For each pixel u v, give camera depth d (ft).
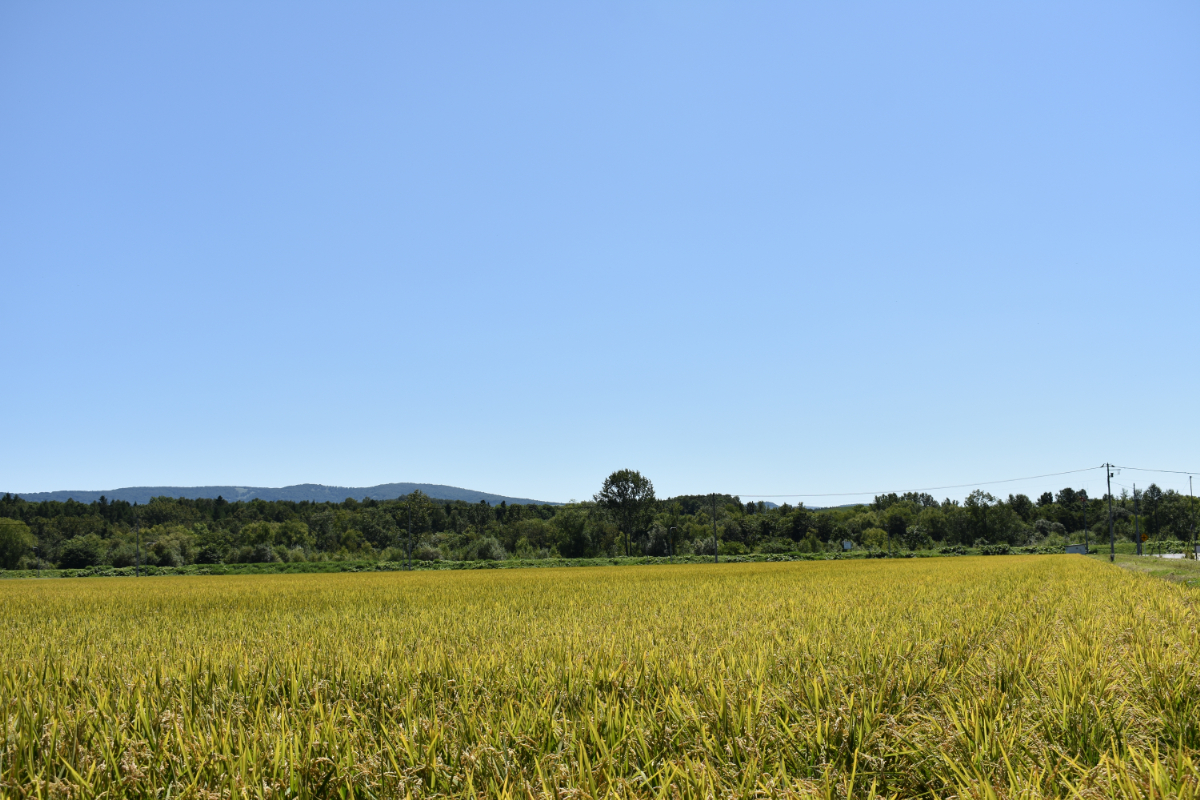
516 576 170.81
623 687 22.70
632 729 17.38
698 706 19.53
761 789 13.78
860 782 14.96
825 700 19.81
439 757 16.28
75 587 149.07
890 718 17.34
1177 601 51.83
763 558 313.73
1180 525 418.92
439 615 59.06
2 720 19.07
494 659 27.63
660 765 15.74
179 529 388.37
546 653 30.35
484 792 14.60
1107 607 49.19
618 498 411.54
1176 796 12.40
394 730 17.76
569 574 177.17
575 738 17.06
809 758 16.12
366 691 23.53
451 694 22.85
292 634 44.09
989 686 20.94
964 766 14.74
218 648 35.88
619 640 34.96
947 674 23.52
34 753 17.07
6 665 32.09
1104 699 19.11
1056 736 16.87
